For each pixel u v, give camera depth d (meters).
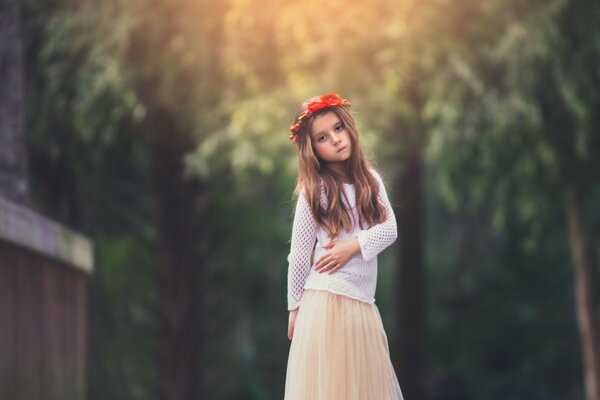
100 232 17.39
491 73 14.10
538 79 13.85
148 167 16.94
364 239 5.50
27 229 8.54
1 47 10.80
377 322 5.65
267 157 14.41
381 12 14.40
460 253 26.34
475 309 25.05
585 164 14.77
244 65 14.66
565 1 13.48
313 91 14.70
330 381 5.50
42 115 14.88
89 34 14.58
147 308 18.30
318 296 5.57
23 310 8.69
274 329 25.67
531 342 24.47
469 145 14.20
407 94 14.97
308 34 14.32
